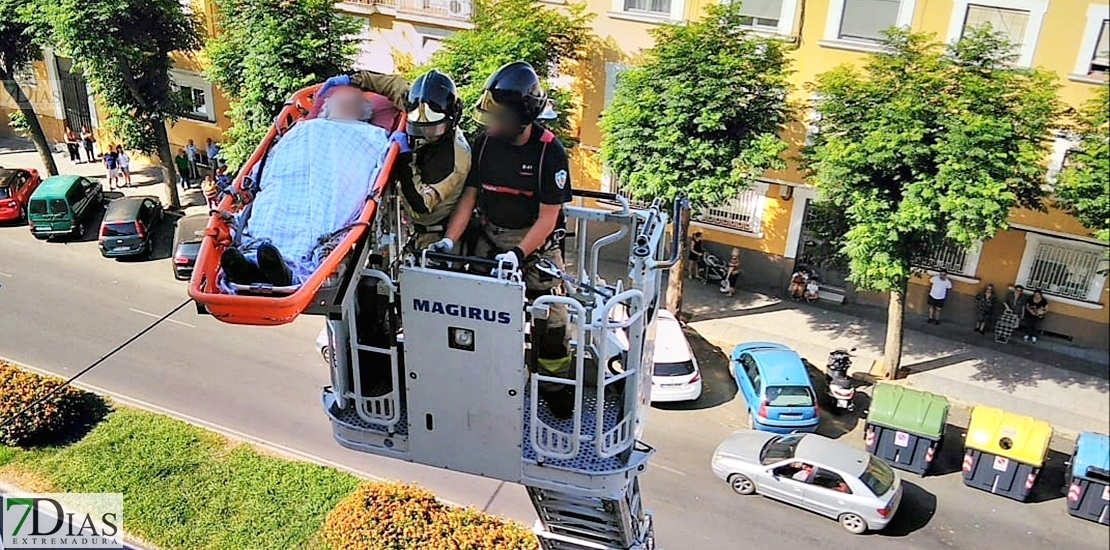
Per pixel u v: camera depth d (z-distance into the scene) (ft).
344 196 17.78
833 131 48.88
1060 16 43.01
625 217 22.06
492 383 18.83
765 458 43.57
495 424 19.36
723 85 50.55
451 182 18.56
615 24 59.00
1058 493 44.11
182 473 39.14
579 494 20.07
